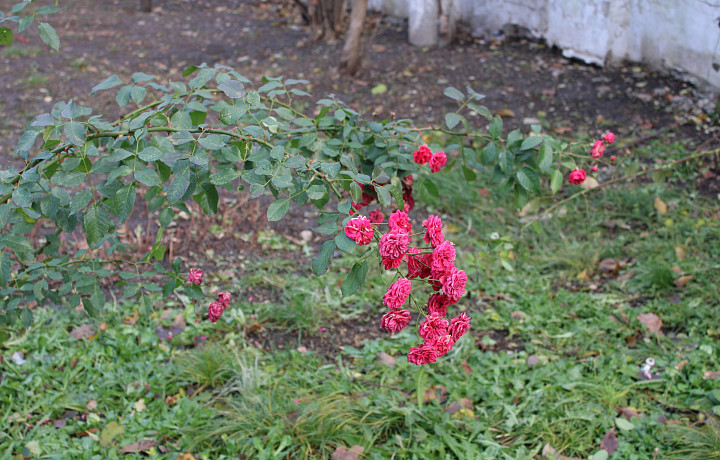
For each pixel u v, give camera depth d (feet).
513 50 24.13
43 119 6.44
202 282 7.82
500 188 9.30
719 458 8.43
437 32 24.68
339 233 5.73
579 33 22.40
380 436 9.27
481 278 13.08
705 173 15.96
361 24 21.31
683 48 19.60
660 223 14.49
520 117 19.20
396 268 5.87
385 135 8.46
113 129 6.73
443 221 15.02
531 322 11.76
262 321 11.85
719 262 12.80
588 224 14.61
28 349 10.73
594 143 9.34
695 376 10.02
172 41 25.98
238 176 6.05
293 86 21.04
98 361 10.52
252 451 8.78
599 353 10.88
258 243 14.30
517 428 9.36
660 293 12.28
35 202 6.69
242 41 25.84
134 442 8.98
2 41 7.26
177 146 6.84
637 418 9.31
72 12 29.66
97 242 6.14
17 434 9.02
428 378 10.36
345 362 10.93
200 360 10.43
